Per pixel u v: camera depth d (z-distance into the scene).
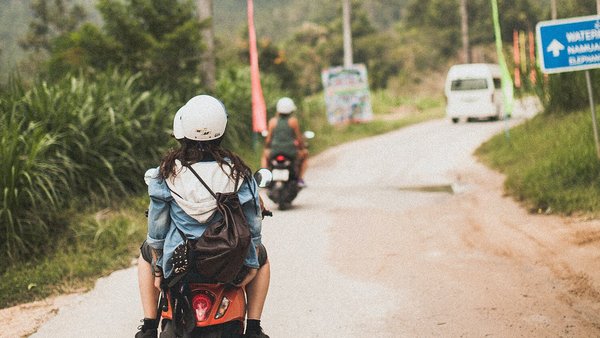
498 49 21.50
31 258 10.16
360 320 7.35
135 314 7.84
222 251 4.36
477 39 94.00
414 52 93.44
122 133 13.76
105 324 7.56
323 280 8.83
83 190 12.65
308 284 8.67
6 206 10.23
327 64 94.50
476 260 9.56
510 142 20.17
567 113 20.16
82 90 14.12
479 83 34.22
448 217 12.60
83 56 18.09
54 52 18.72
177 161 4.65
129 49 18.61
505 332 6.89
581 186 12.49
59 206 11.22
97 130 13.30
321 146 27.61
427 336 6.86
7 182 10.45
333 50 95.00
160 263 4.73
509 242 10.41
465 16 54.12
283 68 40.03
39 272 9.46
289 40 107.38
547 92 21.05
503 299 7.88
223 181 4.63
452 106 34.69
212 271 4.41
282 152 13.75
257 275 5.04
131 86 16.75
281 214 13.32
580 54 11.93
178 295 4.61
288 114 13.90
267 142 13.95
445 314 7.45
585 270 8.72
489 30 93.62
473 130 30.48
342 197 15.30
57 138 12.62
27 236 10.44
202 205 4.53
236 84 23.75
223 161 4.66
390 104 51.53
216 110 4.69
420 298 8.00
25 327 7.55
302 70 92.12
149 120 14.90
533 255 9.61
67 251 10.42
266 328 7.20
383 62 93.62
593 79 18.84
